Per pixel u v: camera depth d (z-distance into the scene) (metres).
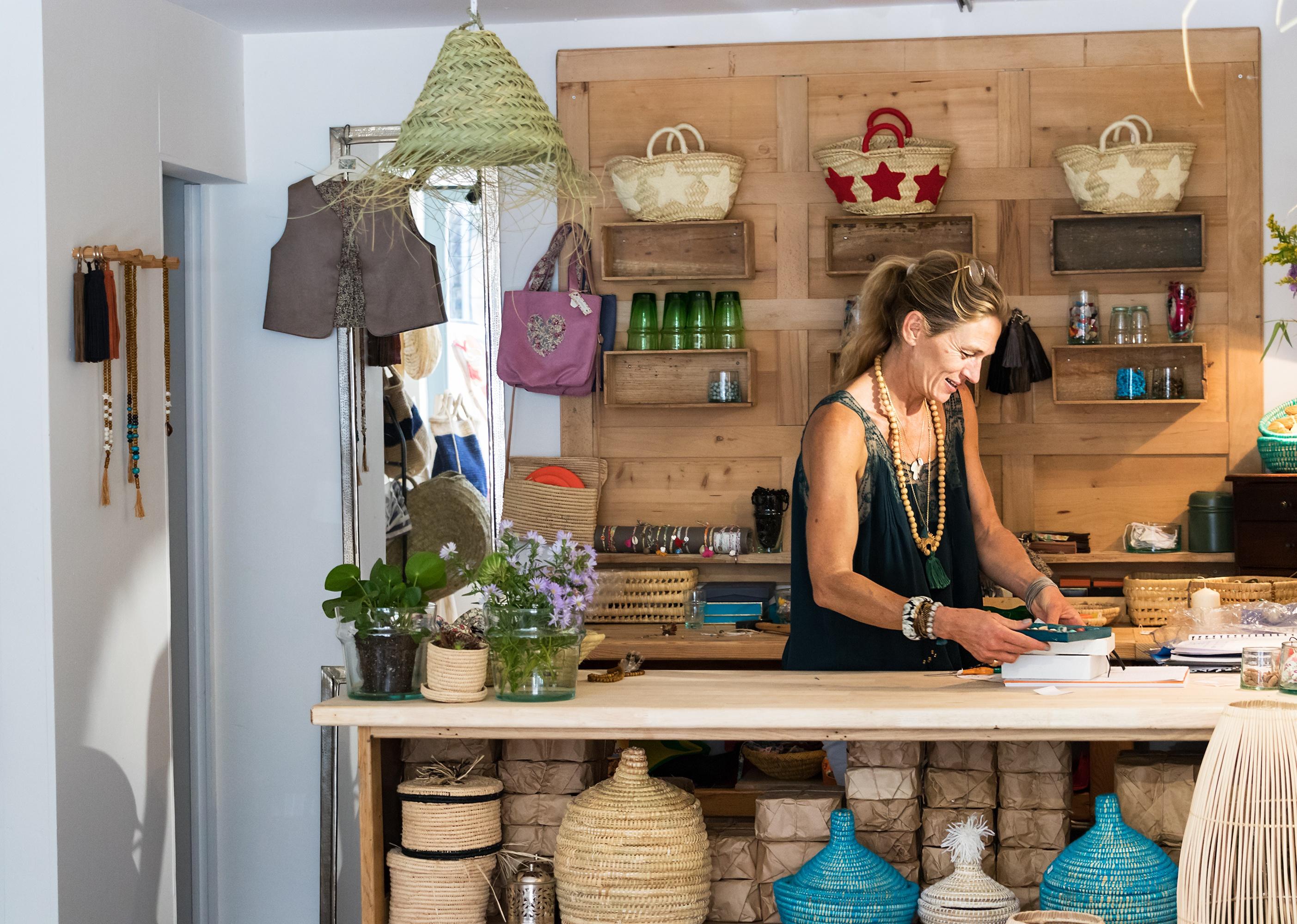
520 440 4.30
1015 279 4.12
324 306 4.17
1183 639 2.60
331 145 4.29
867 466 2.67
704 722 2.15
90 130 3.37
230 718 4.37
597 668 3.92
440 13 4.13
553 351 4.10
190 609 4.35
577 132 4.27
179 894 4.29
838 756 2.61
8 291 3.17
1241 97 4.02
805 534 2.78
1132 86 4.06
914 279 2.63
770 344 4.23
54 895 3.15
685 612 4.02
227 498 4.37
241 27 4.21
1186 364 4.06
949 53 4.12
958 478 2.81
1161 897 2.06
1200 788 1.90
